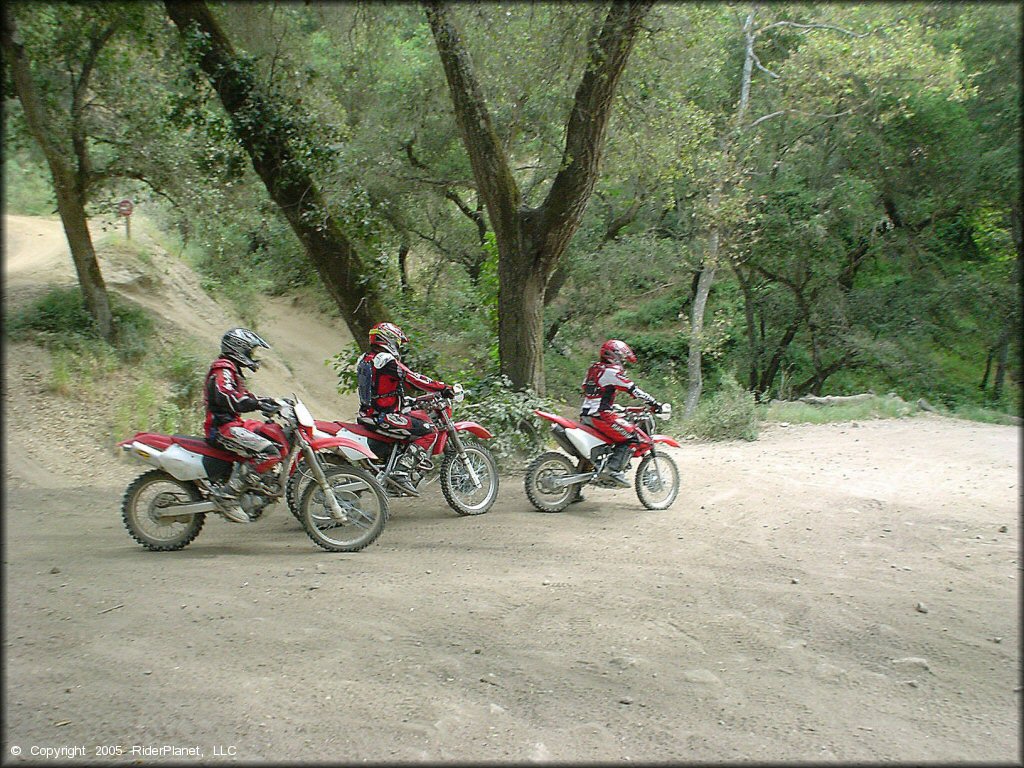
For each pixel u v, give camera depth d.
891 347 24.38
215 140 12.07
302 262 17.92
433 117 18.11
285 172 11.85
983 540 6.76
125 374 14.37
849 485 9.11
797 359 29.25
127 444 6.66
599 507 8.48
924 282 26.03
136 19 12.31
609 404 8.41
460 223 23.84
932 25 21.75
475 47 11.24
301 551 6.73
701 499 8.66
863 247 27.05
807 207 23.91
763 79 23.14
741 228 22.95
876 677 4.19
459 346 18.95
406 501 8.94
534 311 11.34
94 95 15.23
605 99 10.46
